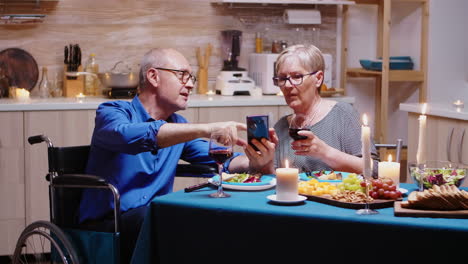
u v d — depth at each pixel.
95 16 4.68
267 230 1.89
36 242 3.97
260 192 2.18
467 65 5.16
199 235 2.00
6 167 3.94
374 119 5.26
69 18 4.64
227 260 1.97
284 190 1.97
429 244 1.70
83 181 2.26
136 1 4.74
